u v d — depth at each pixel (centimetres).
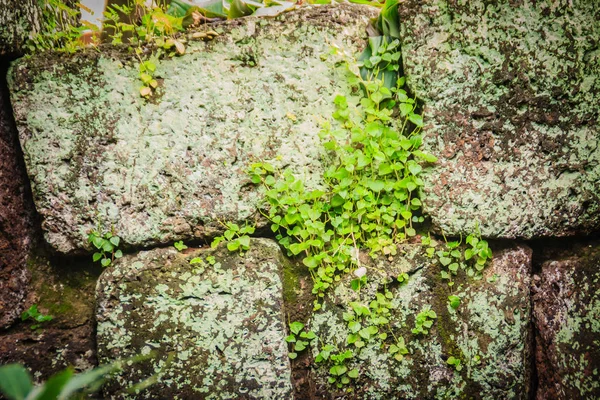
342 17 95
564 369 94
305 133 95
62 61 94
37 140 94
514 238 95
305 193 95
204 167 95
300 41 95
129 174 95
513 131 93
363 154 94
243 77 95
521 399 95
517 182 94
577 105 93
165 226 95
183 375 93
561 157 94
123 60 94
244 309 94
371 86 94
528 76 93
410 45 94
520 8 92
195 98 94
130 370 93
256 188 95
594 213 94
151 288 94
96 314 94
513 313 95
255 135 95
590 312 94
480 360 95
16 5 94
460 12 92
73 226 95
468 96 93
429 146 94
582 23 92
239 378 94
